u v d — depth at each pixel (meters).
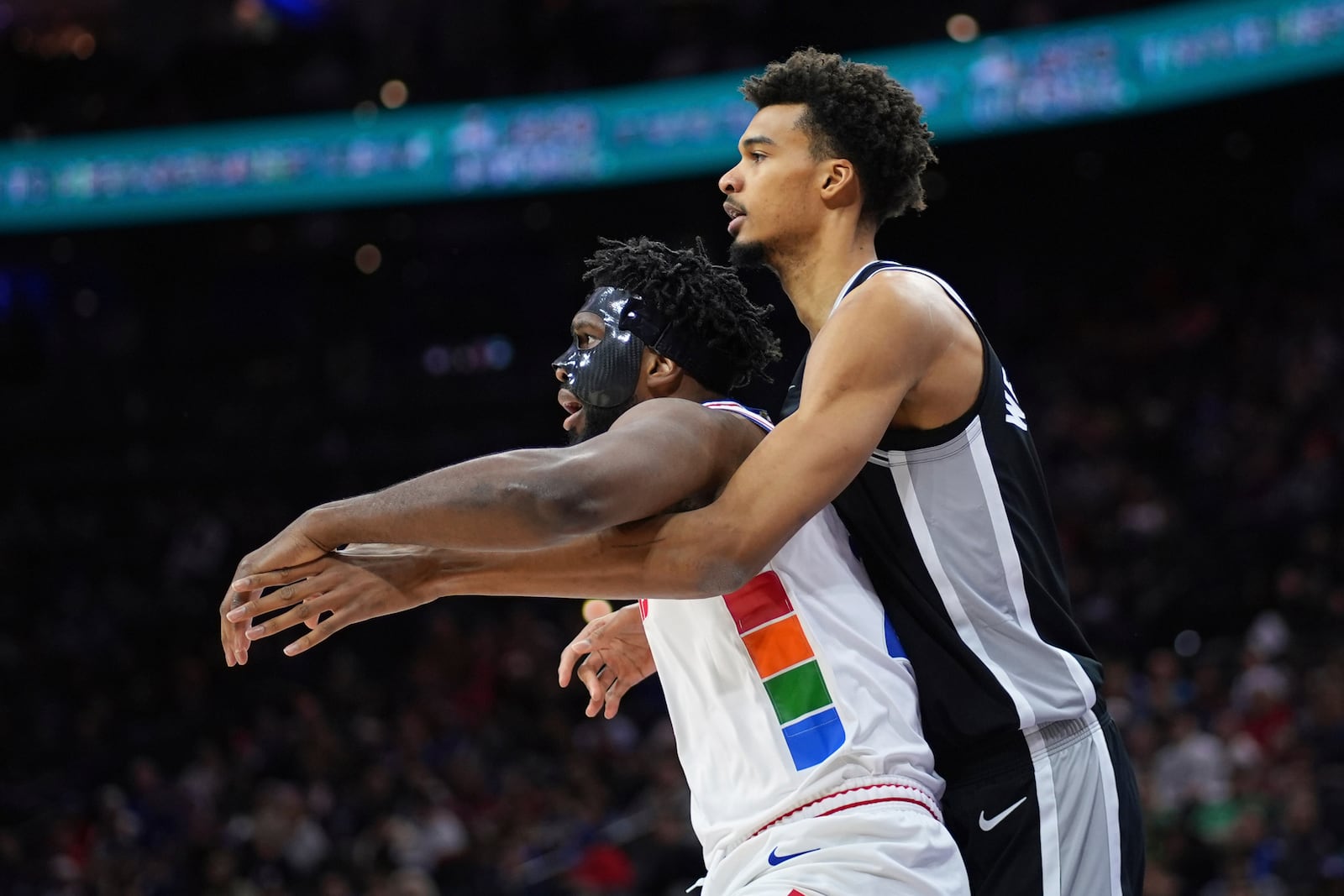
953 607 4.35
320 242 31.73
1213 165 28.41
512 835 15.75
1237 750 14.25
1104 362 26.73
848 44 27.86
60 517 29.25
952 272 30.75
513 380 31.14
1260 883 12.27
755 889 3.96
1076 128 26.73
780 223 4.70
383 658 23.97
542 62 29.16
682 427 4.07
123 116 29.53
